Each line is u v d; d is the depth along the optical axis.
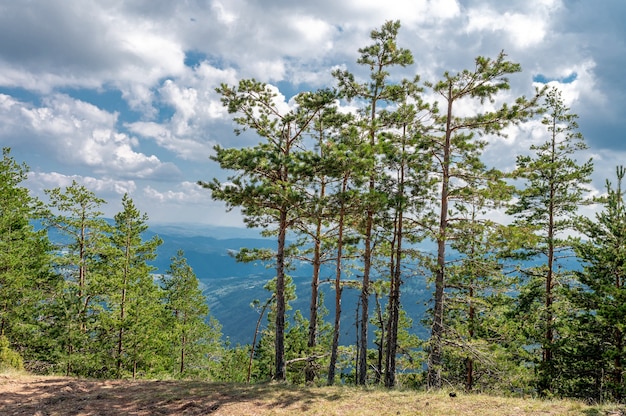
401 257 18.67
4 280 22.08
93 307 26.19
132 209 28.64
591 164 22.98
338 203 16.14
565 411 10.51
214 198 16.11
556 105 23.72
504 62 17.28
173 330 34.50
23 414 11.14
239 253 19.12
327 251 21.27
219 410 11.63
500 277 19.84
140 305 26.17
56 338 23.23
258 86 18.11
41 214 27.78
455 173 18.36
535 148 23.94
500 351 18.45
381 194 15.40
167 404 12.23
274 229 19.44
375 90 20.31
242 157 15.34
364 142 15.90
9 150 26.78
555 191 23.23
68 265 28.11
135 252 28.86
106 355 24.33
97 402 12.38
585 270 19.98
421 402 12.13
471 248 22.64
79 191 28.16
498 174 17.58
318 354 19.98
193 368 38.41
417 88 20.22
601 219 19.83
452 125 18.69
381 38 20.33
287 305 29.28
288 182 16.03
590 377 19.80
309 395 13.21
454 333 17.83
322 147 16.22
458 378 23.70
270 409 11.69
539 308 22.50
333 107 18.84
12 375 15.52
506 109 17.39
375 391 14.07
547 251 22.83
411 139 17.86
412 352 24.72
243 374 36.97
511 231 16.95
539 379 19.98
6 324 23.22
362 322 18.47
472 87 18.28
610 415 10.02
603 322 18.42
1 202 24.41
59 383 14.49
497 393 18.66
